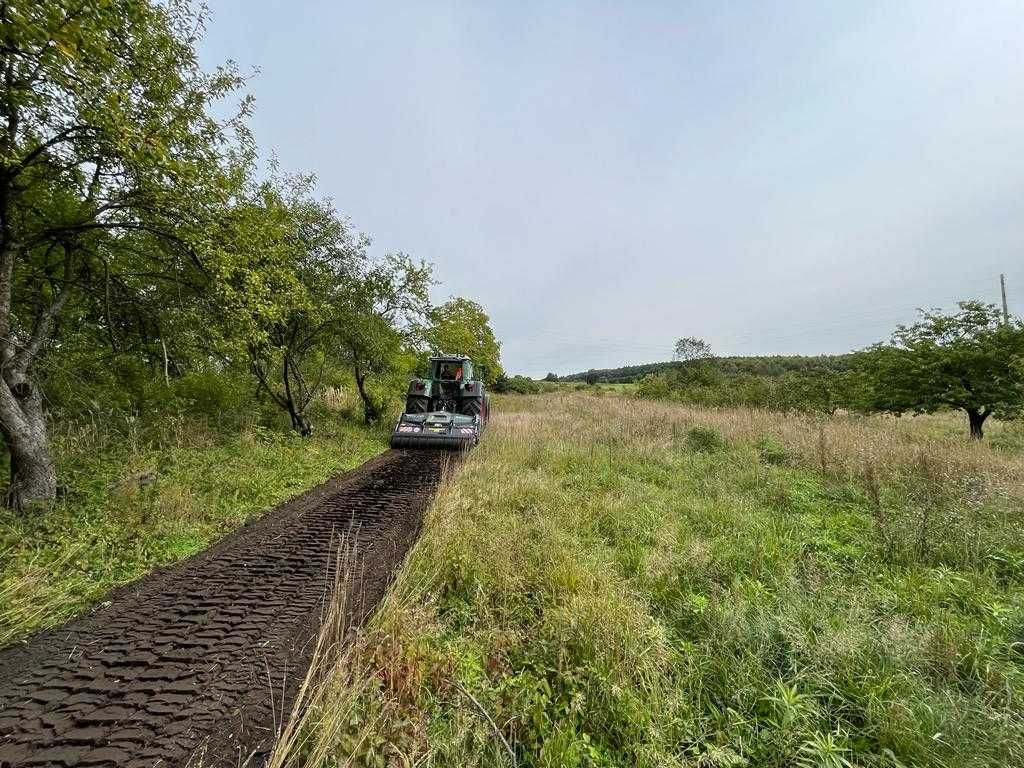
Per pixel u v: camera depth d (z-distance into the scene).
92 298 6.45
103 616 2.81
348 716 1.78
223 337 6.95
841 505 5.04
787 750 1.84
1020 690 2.11
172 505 4.50
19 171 4.09
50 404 5.93
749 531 4.18
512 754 1.75
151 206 4.91
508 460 6.98
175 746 1.80
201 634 2.61
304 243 9.12
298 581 3.30
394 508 5.12
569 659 2.30
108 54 3.86
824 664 2.29
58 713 1.96
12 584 2.87
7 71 3.79
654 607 2.94
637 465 6.85
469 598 2.95
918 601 2.92
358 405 13.63
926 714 1.96
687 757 1.88
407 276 11.13
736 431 9.53
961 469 5.52
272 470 6.50
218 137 5.43
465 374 11.07
